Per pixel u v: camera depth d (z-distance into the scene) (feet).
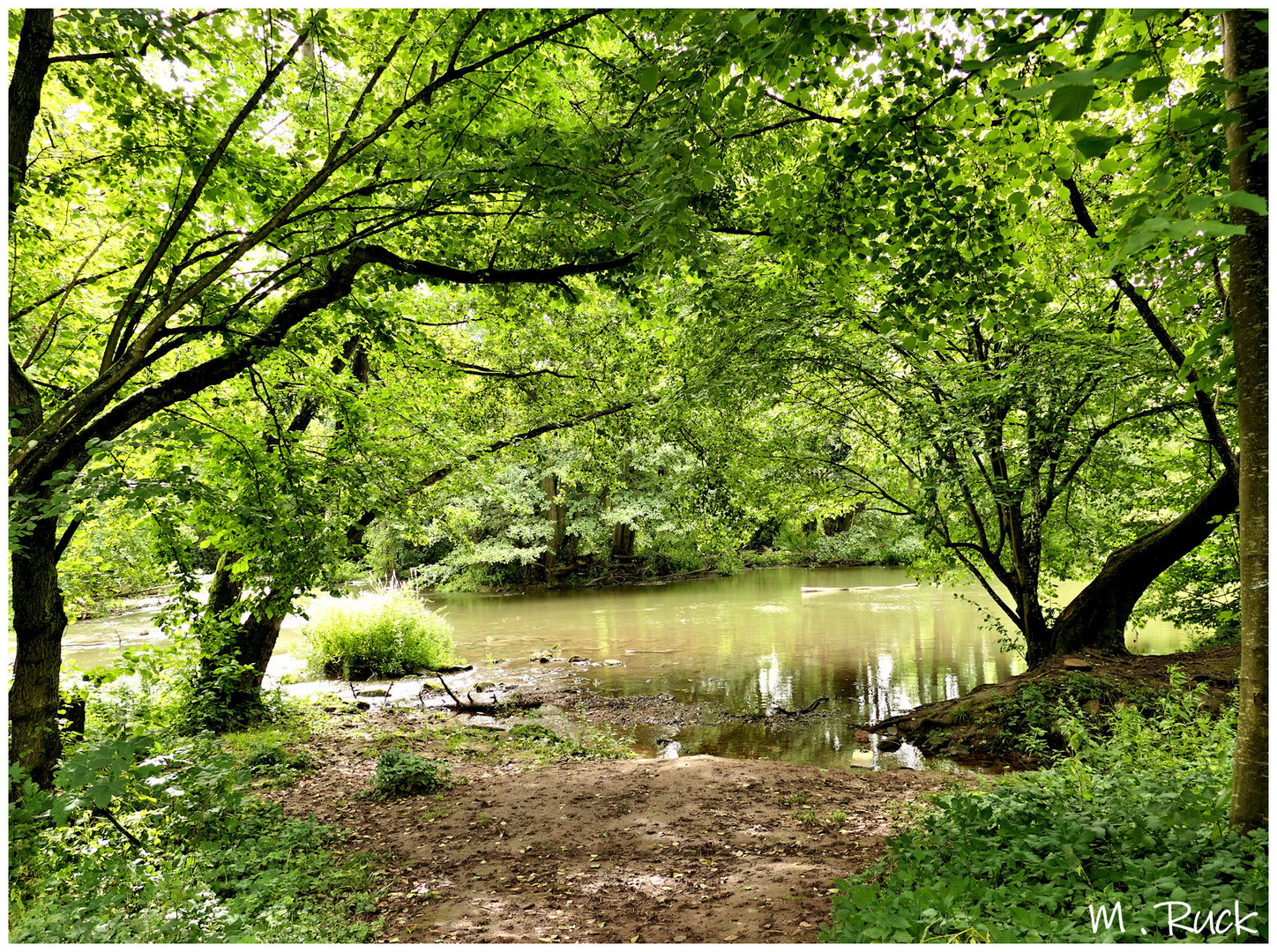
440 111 17.98
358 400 24.00
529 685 45.01
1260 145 9.07
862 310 20.38
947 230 16.30
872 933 9.57
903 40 13.82
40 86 15.62
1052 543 39.06
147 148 19.27
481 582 110.63
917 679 43.39
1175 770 16.35
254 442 20.35
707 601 81.56
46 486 14.67
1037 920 8.95
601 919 13.97
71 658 52.54
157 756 16.81
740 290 29.25
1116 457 34.24
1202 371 17.04
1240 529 10.75
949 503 33.55
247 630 34.30
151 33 15.66
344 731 32.91
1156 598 41.88
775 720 36.50
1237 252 10.37
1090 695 29.76
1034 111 13.87
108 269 24.21
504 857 17.66
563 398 38.73
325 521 21.30
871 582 94.07
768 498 40.40
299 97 21.91
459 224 20.71
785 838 18.10
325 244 20.44
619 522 98.94
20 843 13.28
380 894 15.35
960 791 20.90
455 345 38.45
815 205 17.03
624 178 15.49
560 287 21.95
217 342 23.91
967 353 34.86
